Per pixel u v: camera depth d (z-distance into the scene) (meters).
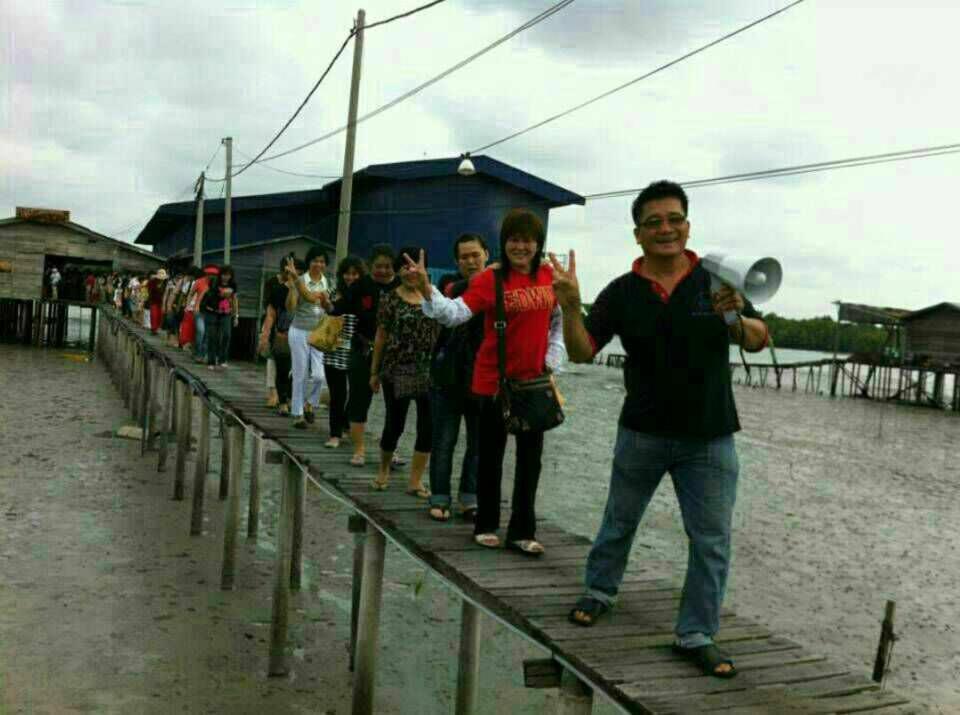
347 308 6.82
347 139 16.55
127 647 6.34
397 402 5.75
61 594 7.20
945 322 41.47
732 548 10.23
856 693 3.16
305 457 6.57
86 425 15.35
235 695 5.79
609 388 33.75
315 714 5.64
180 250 37.31
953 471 18.75
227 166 27.94
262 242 28.77
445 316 4.17
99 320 31.27
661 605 3.95
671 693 3.05
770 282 3.06
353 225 29.88
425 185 28.88
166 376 16.59
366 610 5.26
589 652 3.36
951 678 6.82
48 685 5.67
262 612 7.26
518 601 3.84
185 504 10.47
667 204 3.29
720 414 3.32
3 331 35.56
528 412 4.38
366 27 15.92
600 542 3.67
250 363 27.77
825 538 11.20
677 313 3.29
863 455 20.38
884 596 8.84
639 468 3.47
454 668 6.39
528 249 4.29
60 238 31.92
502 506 6.05
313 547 9.02
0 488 10.41
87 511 9.77
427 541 4.64
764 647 3.57
